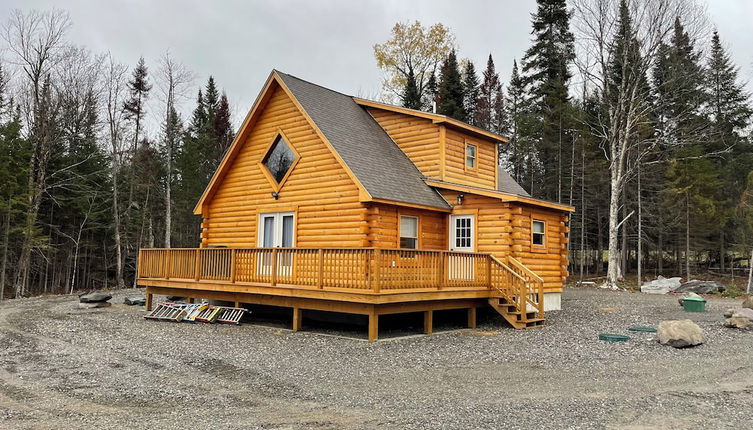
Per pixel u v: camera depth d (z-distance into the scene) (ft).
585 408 21.66
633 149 107.24
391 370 28.86
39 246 100.73
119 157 121.29
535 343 37.58
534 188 133.18
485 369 29.09
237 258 48.62
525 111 138.21
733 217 110.63
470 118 149.69
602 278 118.93
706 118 116.67
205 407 21.93
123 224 121.90
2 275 93.86
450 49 139.33
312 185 54.29
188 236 139.64
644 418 20.34
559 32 134.21
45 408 21.76
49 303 70.79
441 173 58.90
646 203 115.85
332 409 21.57
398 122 63.77
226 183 63.67
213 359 31.68
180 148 138.51
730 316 47.16
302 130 56.13
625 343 37.22
